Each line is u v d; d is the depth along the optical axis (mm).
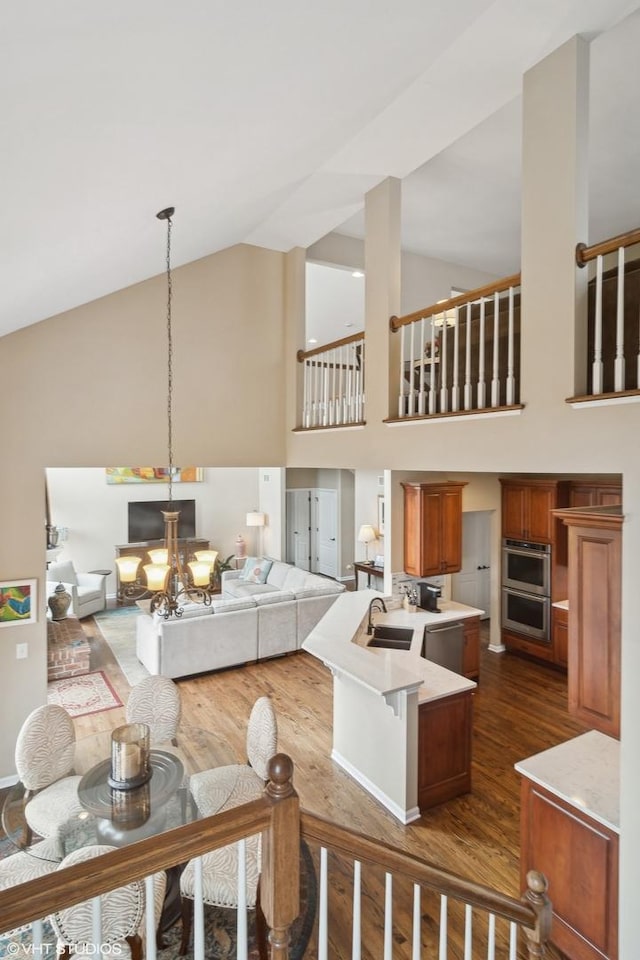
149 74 1500
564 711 5508
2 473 4297
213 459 5309
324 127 2926
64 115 1482
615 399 2496
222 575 10172
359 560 10711
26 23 1055
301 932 2912
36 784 3238
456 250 6586
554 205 2887
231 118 2127
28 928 2855
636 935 2389
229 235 4703
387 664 4117
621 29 3070
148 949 1191
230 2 1354
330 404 5000
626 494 2451
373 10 1882
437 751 4020
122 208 2566
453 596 7855
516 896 3133
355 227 6016
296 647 7258
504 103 3479
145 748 3172
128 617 8953
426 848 3557
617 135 4148
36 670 4434
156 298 4980
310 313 8391
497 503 7051
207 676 6543
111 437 4773
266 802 1332
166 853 1188
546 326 2891
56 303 3990
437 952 2803
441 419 3586
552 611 6453
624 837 2424
